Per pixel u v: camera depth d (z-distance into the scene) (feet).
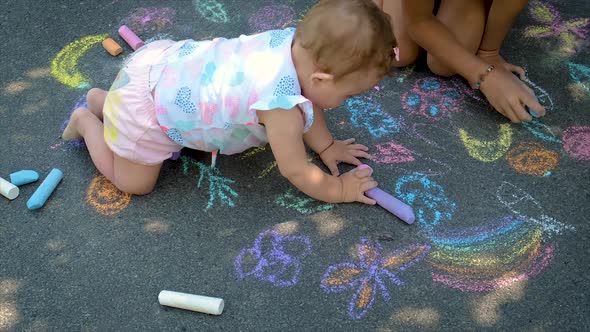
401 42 8.48
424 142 7.75
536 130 7.80
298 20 9.48
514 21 9.28
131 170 7.02
